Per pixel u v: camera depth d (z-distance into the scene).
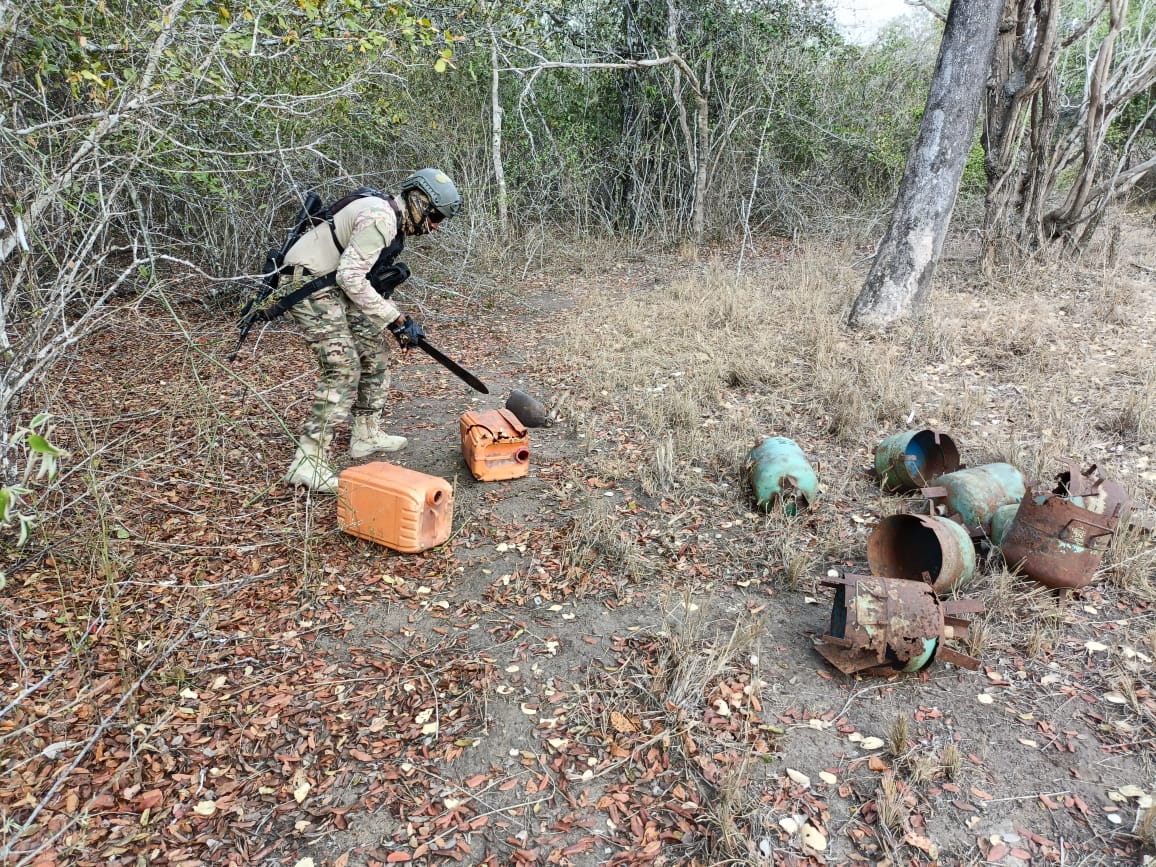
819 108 13.45
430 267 9.23
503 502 4.40
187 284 8.31
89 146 3.53
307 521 3.71
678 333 7.35
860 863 2.28
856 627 2.88
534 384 6.38
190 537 3.95
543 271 10.50
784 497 4.16
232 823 2.41
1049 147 9.35
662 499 4.40
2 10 3.51
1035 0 8.61
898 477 4.36
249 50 3.99
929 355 6.53
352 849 2.33
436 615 3.42
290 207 9.34
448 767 2.62
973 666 2.92
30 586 3.48
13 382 3.74
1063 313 7.52
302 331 4.23
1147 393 5.27
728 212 12.70
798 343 6.94
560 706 2.89
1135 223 12.19
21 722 2.74
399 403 6.01
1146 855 2.27
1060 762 2.61
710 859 2.29
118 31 4.60
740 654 3.15
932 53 15.23
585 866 2.28
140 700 2.87
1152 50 9.09
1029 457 4.62
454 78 11.22
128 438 4.72
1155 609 3.35
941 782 2.54
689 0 11.78
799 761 2.63
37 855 2.28
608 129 13.05
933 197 6.99
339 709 2.87
